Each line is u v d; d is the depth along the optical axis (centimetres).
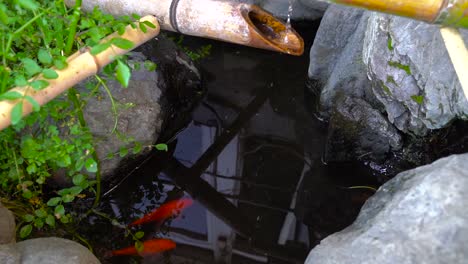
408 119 134
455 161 84
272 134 163
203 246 137
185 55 169
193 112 170
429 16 76
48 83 95
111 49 103
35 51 111
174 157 159
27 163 127
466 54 81
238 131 165
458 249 76
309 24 181
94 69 102
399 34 118
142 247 134
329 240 91
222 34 121
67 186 138
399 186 94
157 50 159
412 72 121
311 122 163
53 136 116
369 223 87
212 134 165
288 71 177
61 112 132
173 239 139
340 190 147
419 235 79
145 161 149
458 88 112
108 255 134
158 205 148
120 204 146
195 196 151
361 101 143
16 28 109
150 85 150
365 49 133
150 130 145
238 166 157
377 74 128
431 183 82
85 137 122
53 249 106
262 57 181
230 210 146
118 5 128
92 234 138
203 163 158
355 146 145
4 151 122
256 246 137
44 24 104
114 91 145
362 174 148
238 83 178
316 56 155
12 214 120
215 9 119
